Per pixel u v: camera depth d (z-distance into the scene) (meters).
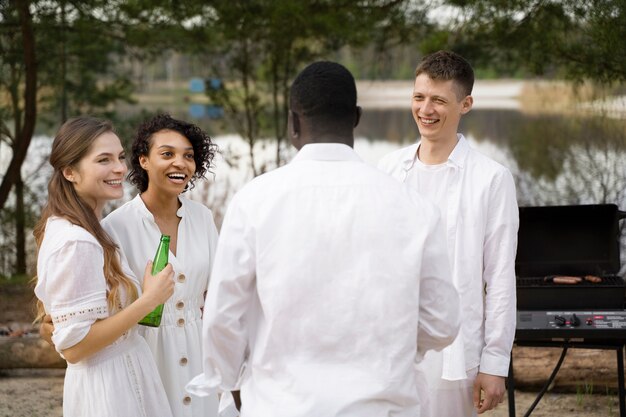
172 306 2.87
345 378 1.88
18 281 7.39
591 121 9.10
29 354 4.87
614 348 3.22
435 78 2.78
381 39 8.07
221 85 9.55
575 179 9.17
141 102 17.42
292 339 1.90
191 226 3.00
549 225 3.37
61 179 2.63
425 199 1.99
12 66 9.20
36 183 9.95
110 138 2.67
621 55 6.28
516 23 6.63
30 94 8.54
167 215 2.98
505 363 2.70
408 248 1.92
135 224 2.92
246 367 2.03
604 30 5.82
